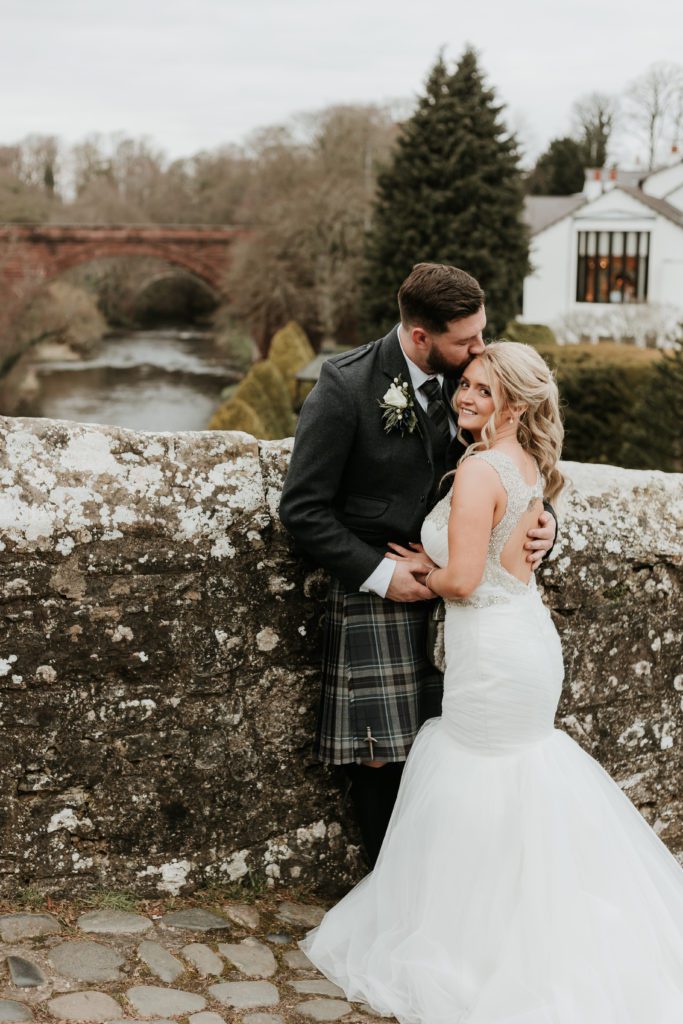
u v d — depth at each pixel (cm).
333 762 281
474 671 258
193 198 7194
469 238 3216
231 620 284
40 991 226
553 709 264
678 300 4069
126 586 270
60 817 270
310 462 264
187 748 280
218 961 254
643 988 237
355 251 4409
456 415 277
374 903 270
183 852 283
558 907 241
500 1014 234
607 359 2117
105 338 6806
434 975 246
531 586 267
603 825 254
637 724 325
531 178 7362
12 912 259
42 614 263
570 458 2184
